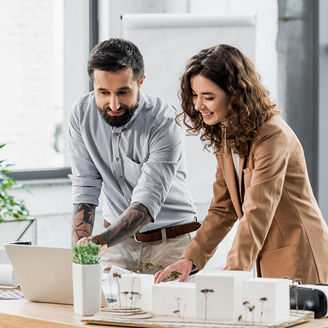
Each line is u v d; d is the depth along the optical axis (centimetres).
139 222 301
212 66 254
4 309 238
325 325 208
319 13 533
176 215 330
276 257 273
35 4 520
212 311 207
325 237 276
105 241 290
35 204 491
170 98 458
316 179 534
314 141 537
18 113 518
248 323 201
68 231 503
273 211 251
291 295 223
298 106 536
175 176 331
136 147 319
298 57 536
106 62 294
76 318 221
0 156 512
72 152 332
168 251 329
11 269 285
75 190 329
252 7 529
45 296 249
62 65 530
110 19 514
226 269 242
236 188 273
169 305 214
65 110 532
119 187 329
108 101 300
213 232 276
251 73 259
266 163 251
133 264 331
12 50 514
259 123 257
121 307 220
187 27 455
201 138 279
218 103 257
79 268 225
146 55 457
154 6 523
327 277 276
